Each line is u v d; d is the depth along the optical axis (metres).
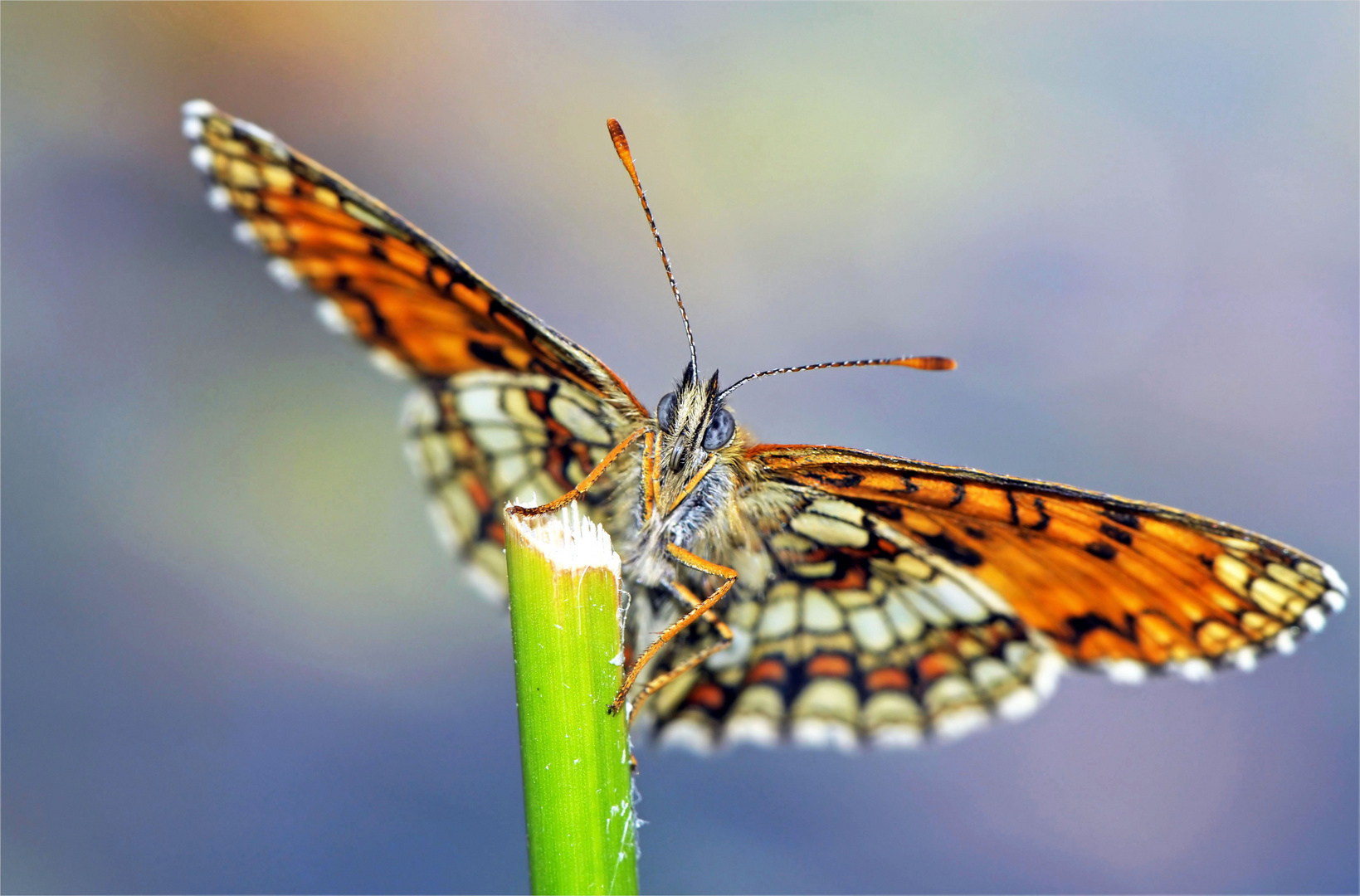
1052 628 0.21
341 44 0.25
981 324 0.24
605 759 0.20
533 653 0.19
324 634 0.23
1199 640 0.21
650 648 0.20
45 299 0.24
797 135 0.25
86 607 0.23
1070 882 0.22
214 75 0.24
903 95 0.26
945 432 0.24
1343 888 0.22
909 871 0.22
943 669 0.22
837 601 0.22
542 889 0.20
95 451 0.23
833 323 0.24
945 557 0.21
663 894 0.22
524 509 0.20
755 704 0.22
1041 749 0.23
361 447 0.24
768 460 0.21
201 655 0.23
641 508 0.21
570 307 0.24
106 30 0.24
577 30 0.27
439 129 0.25
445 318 0.21
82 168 0.24
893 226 0.24
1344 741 0.23
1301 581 0.20
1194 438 0.23
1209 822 0.22
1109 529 0.21
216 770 0.23
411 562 0.23
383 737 0.23
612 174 0.25
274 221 0.21
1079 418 0.24
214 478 0.24
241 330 0.24
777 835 0.23
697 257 0.24
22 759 0.23
